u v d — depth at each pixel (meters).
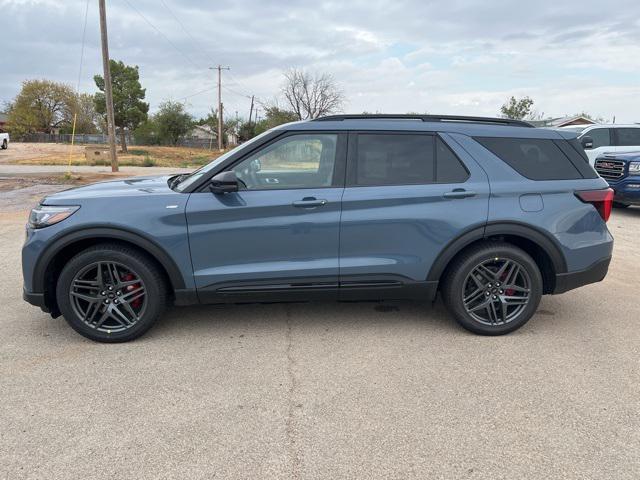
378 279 3.88
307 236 3.76
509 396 3.11
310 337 3.99
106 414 2.88
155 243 3.64
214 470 2.42
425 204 3.82
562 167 4.05
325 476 2.38
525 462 2.49
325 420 2.84
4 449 2.57
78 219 3.61
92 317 3.79
